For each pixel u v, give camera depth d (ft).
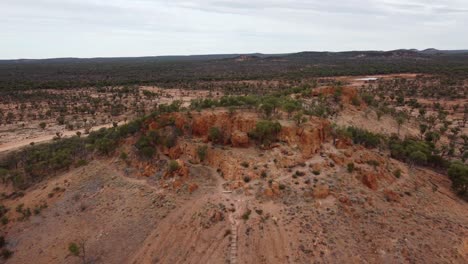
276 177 181.16
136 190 193.77
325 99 334.65
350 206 163.84
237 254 140.46
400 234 152.15
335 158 198.80
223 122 223.71
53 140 347.97
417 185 199.93
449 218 170.91
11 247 175.63
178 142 220.64
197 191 181.78
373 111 354.74
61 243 170.50
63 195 206.28
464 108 507.30
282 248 141.18
